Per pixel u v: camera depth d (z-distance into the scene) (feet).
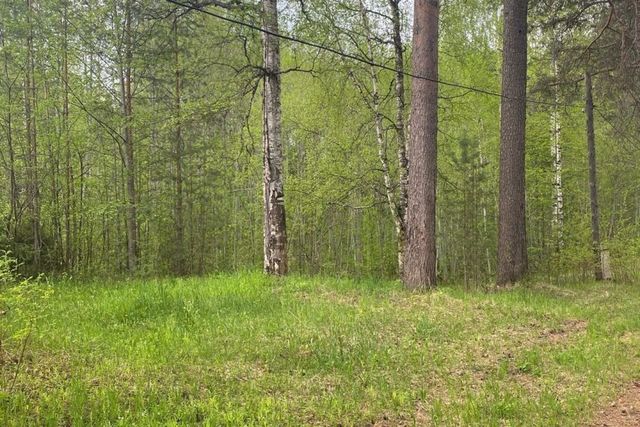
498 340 26.78
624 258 55.98
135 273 55.11
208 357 22.77
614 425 17.53
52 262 55.72
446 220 73.51
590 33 58.08
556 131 64.95
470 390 20.30
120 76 57.41
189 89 54.75
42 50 53.11
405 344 25.41
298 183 63.16
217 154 66.54
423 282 40.81
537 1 53.06
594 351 25.17
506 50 45.80
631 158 79.92
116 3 52.54
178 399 17.63
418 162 41.50
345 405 18.01
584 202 85.71
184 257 65.87
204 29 50.03
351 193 58.29
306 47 49.80
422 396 19.42
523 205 45.52
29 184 54.90
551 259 56.24
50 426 15.06
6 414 15.25
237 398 18.17
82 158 61.16
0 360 19.27
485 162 64.44
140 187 64.08
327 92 53.47
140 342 24.26
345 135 58.44
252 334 26.23
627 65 49.19
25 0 53.26
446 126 65.57
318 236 78.02
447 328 28.58
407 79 56.75
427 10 41.42
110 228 70.13
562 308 34.86
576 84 59.16
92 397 16.97
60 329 26.05
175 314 30.40
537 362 23.57
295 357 23.02
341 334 26.48
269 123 45.01
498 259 46.06
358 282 43.47
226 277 43.50
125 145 58.95
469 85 60.59
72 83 55.72
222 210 80.07
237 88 44.21
